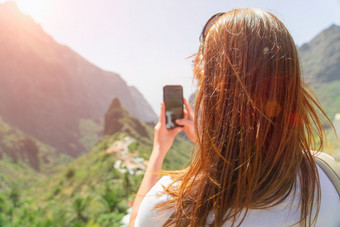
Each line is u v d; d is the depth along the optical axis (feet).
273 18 2.18
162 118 3.14
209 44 2.24
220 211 1.99
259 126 1.97
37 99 653.71
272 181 1.99
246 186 1.98
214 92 2.10
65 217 45.32
